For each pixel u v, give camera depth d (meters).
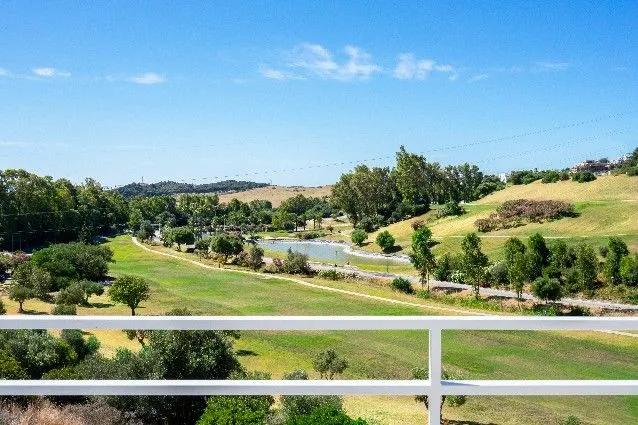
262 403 8.62
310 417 4.13
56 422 4.43
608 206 94.25
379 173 152.50
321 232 158.38
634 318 2.81
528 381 2.94
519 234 92.06
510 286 62.62
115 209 168.62
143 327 2.90
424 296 63.44
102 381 2.99
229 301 62.38
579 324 2.84
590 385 2.89
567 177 121.31
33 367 14.72
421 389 2.92
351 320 2.88
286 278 79.81
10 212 113.00
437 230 110.69
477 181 155.12
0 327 2.85
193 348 15.83
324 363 30.98
